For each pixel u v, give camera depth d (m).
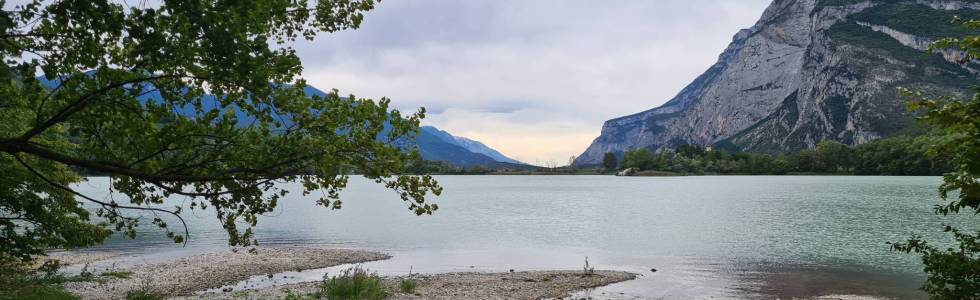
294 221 58.66
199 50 7.53
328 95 9.59
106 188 102.94
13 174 15.16
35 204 16.05
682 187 148.38
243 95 8.65
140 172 8.73
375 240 42.47
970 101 8.68
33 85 7.85
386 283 23.80
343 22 10.68
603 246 39.06
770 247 38.03
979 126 8.59
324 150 9.29
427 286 23.36
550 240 42.75
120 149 9.38
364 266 30.14
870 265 30.25
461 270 29.30
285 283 24.95
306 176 9.89
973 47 8.78
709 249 37.28
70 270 27.00
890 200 83.94
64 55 8.24
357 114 9.46
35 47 8.08
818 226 51.25
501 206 82.00
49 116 8.73
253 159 9.48
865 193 103.50
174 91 8.56
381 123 9.66
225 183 9.73
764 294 22.78
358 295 18.88
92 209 55.41
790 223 54.28
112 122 8.70
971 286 10.24
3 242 16.92
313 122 9.39
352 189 161.50
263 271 27.78
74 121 8.60
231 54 7.26
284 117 9.23
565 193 122.44
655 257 33.91
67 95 8.29
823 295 22.67
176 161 9.46
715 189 133.25
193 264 29.16
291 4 10.07
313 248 37.41
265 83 7.68
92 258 31.91
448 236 44.97
